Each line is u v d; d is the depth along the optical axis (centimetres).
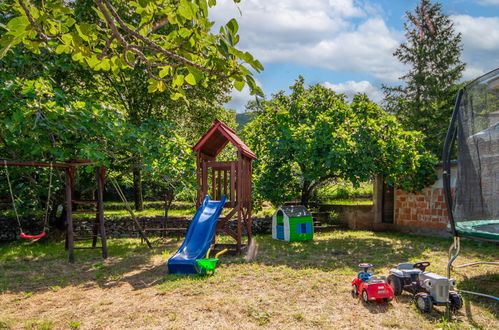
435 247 1082
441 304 512
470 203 636
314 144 1259
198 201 1069
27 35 233
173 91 316
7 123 803
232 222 1511
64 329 476
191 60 278
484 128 625
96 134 982
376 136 1259
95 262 932
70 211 950
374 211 1516
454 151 2177
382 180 1518
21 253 1062
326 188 1959
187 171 1098
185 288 659
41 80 916
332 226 1527
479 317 497
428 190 1348
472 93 650
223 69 249
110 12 241
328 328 465
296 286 662
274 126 1469
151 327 475
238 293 623
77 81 1387
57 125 880
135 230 1443
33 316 530
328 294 612
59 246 1199
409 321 486
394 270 615
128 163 1259
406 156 1261
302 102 1547
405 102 2583
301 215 1251
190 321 494
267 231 1565
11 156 1142
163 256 998
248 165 1181
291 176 1453
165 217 1427
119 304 580
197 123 2006
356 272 764
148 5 254
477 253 979
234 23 223
